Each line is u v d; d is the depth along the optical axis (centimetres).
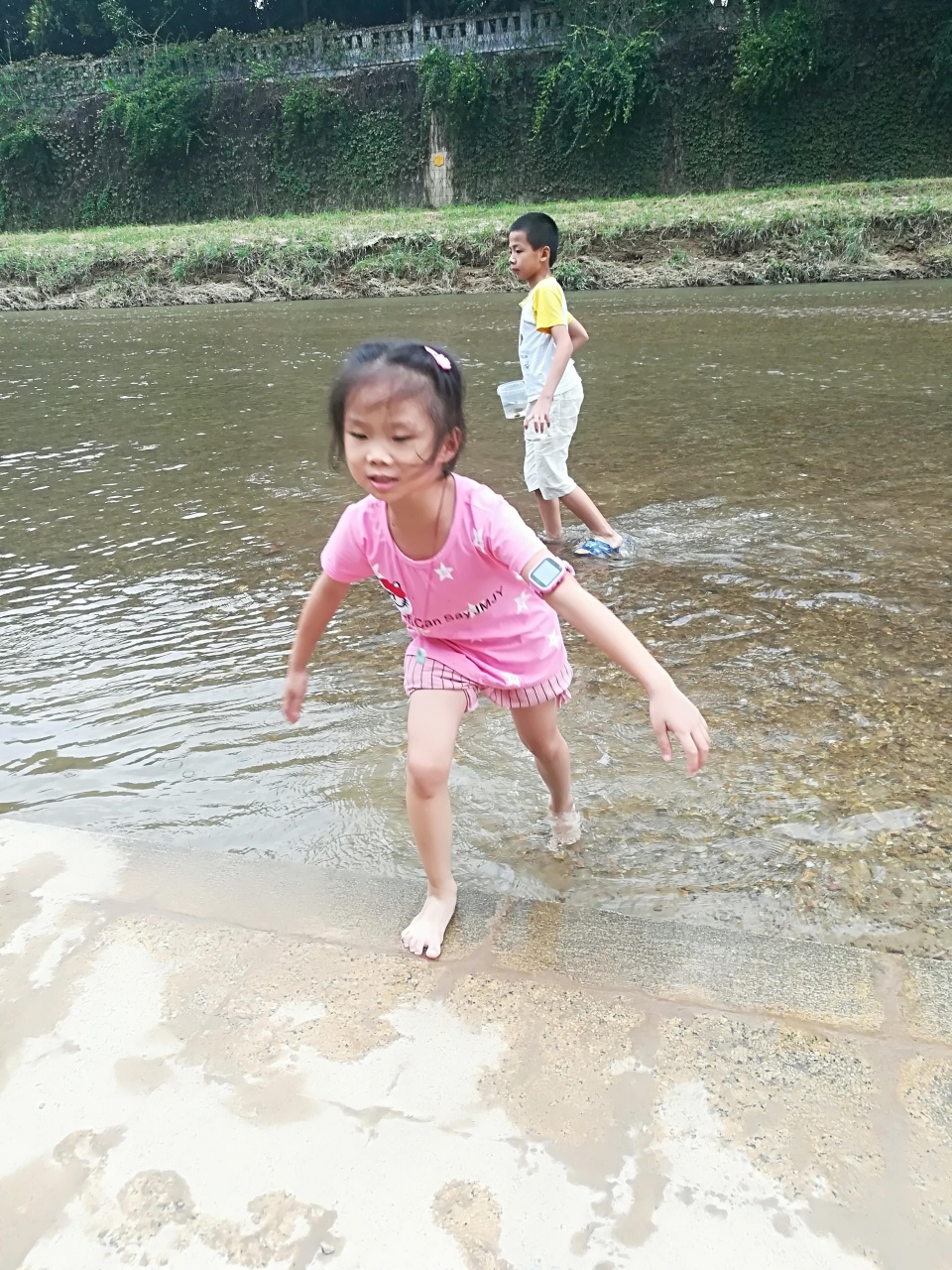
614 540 415
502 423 688
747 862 214
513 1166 133
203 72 3145
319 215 2884
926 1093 143
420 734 182
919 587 356
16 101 3288
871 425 613
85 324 1580
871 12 2506
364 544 184
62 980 172
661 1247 122
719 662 307
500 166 2905
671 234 1762
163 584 402
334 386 162
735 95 2645
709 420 654
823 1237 123
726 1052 152
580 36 2755
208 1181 133
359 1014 163
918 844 216
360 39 3048
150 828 238
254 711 293
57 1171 136
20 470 609
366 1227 126
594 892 208
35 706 302
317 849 228
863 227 1686
